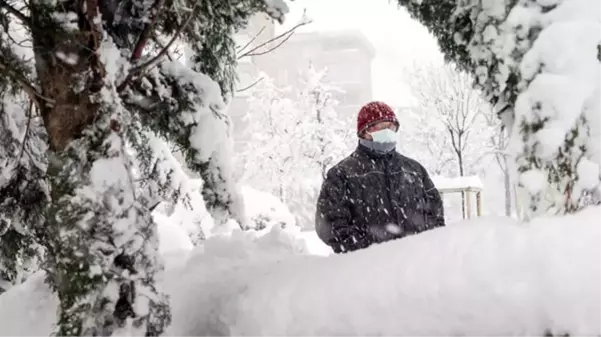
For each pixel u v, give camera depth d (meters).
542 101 2.55
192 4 3.20
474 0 2.98
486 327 1.75
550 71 2.57
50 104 2.66
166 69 3.20
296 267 2.55
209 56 3.96
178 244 5.79
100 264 2.41
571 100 2.49
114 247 2.43
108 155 2.50
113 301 2.40
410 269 1.97
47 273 3.44
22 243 4.14
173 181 4.17
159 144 4.05
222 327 2.64
